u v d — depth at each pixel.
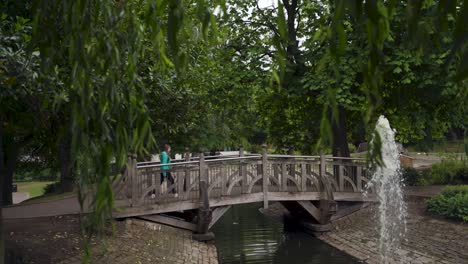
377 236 13.21
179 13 2.21
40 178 26.25
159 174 12.68
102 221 2.54
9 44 5.00
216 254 12.16
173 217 13.09
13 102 5.49
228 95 16.33
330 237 14.38
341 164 15.02
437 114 16.64
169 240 11.85
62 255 8.70
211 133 24.58
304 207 14.72
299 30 16.83
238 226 17.95
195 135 22.52
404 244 12.20
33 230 10.30
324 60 1.96
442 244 11.59
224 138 26.77
